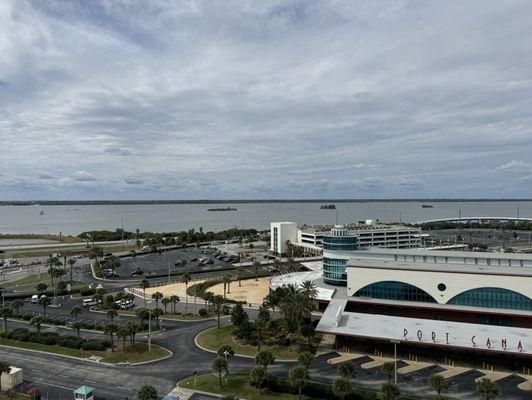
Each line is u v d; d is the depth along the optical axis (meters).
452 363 96.31
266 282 196.75
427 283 124.44
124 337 108.44
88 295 174.00
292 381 79.38
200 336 119.19
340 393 76.25
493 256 134.62
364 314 116.62
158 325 128.25
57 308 153.12
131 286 192.50
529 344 94.12
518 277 115.12
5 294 173.62
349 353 103.50
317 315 136.62
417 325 107.50
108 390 85.75
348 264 135.62
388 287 129.12
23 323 133.75
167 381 90.06
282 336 114.31
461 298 120.88
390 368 85.12
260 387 85.56
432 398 80.31
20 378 89.62
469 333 101.50
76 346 109.38
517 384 86.12
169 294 174.75
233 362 99.94
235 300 161.38
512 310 115.19
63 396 83.38
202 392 84.75
